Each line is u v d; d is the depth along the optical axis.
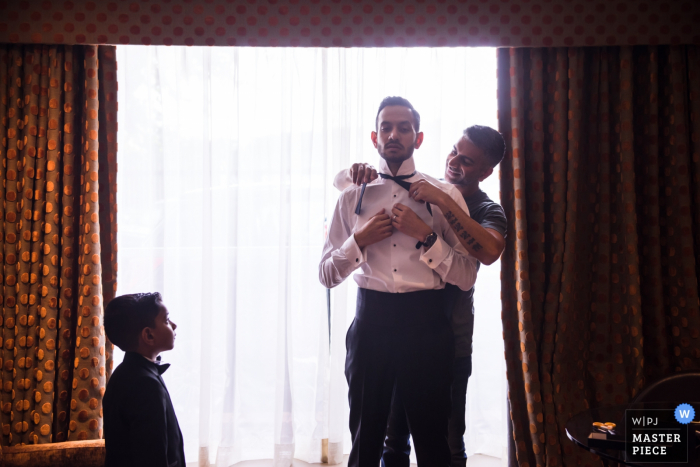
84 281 2.50
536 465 2.50
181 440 1.70
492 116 2.79
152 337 1.65
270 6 2.57
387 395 1.72
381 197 1.82
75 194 2.58
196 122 2.79
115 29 2.52
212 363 2.81
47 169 2.52
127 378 1.57
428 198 1.72
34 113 2.52
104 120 2.62
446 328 1.72
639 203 2.61
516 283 2.56
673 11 2.51
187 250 2.79
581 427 1.50
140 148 2.78
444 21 2.58
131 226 2.76
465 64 2.78
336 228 1.90
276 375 2.75
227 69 2.80
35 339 2.50
